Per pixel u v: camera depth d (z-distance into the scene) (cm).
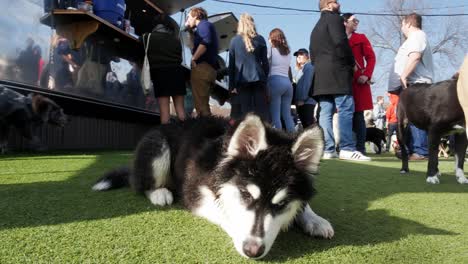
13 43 510
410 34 505
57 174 340
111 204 236
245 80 536
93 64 641
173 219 209
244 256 162
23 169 369
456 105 354
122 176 289
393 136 1211
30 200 237
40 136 630
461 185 347
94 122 756
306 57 819
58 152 588
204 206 209
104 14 631
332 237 190
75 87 609
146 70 580
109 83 687
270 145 191
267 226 170
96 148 752
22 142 619
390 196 288
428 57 506
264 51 549
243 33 534
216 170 204
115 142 820
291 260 162
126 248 163
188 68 866
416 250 175
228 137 207
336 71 528
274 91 604
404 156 437
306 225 195
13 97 550
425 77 504
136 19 942
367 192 301
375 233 198
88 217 205
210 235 186
